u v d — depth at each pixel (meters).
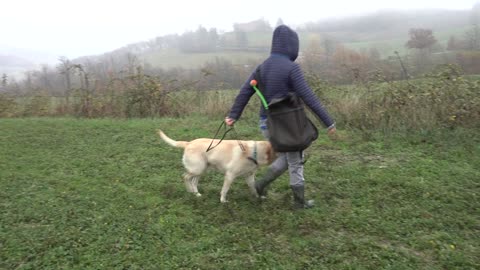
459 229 4.12
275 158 4.68
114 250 3.79
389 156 6.42
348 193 5.07
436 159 6.14
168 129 8.69
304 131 4.19
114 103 11.00
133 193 5.15
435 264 3.53
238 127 8.77
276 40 4.27
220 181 5.67
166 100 10.90
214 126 8.91
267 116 4.25
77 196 5.04
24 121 9.81
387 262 3.56
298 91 4.14
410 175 5.54
